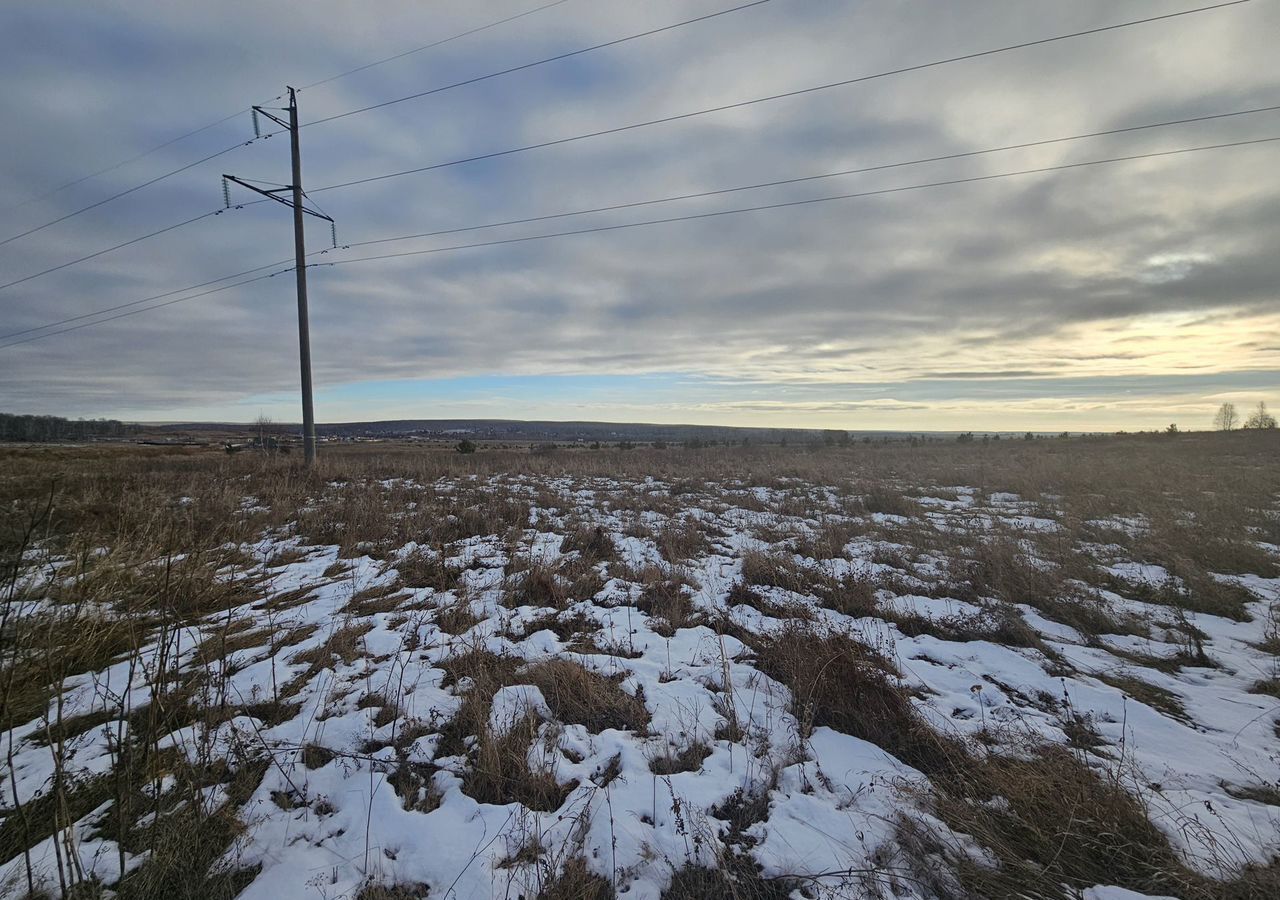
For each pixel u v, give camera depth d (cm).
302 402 1825
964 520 1162
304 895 252
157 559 600
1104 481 1653
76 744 355
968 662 509
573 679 443
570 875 260
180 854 261
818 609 637
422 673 465
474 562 790
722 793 327
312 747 354
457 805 313
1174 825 294
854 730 399
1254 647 537
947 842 287
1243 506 1222
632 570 761
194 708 395
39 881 254
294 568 752
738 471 2100
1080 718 410
